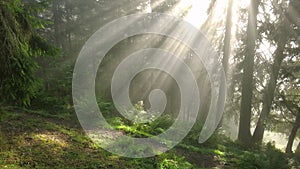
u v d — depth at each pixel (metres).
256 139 18.64
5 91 5.23
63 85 14.03
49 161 6.11
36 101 11.88
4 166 5.32
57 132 8.33
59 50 6.30
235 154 11.20
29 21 5.78
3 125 7.64
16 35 5.40
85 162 6.55
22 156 6.00
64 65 16.89
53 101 12.17
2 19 5.10
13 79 5.15
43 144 7.01
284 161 9.78
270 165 9.49
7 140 6.65
